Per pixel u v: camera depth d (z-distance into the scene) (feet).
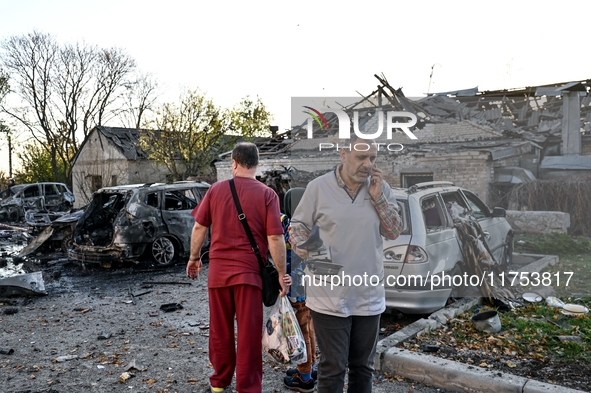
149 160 84.07
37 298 20.43
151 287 22.07
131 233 25.61
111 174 84.58
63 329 15.81
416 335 12.78
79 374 11.89
